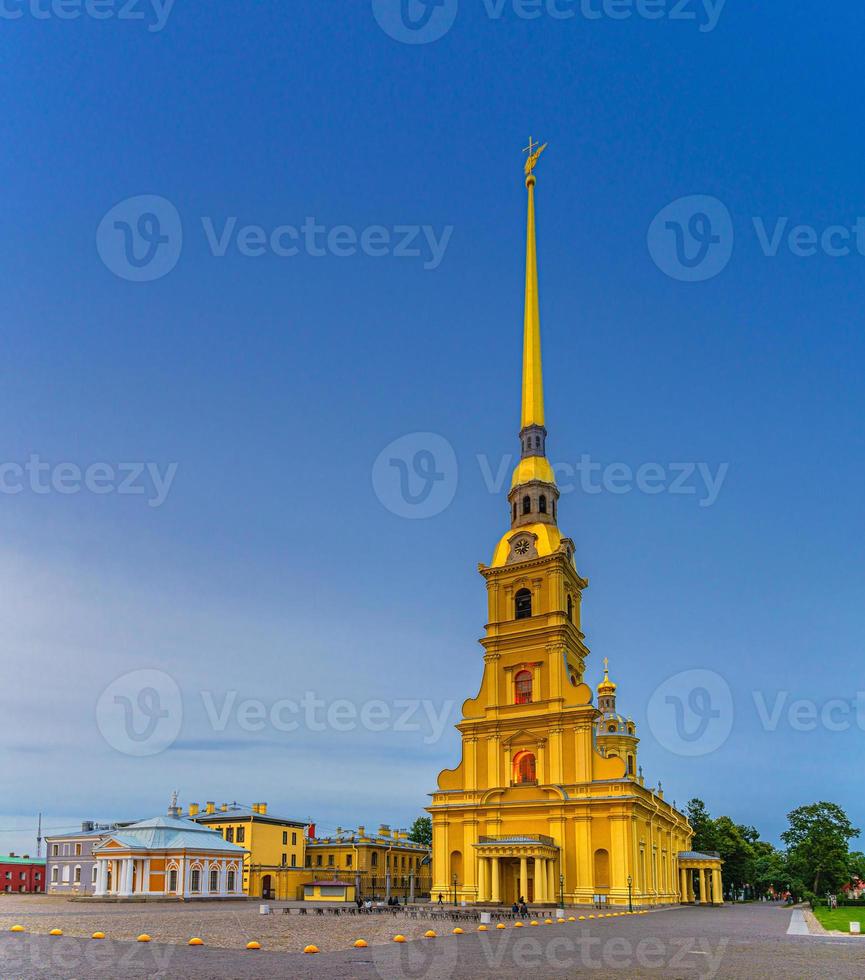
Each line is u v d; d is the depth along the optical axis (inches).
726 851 5615.2
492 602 3745.1
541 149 4520.2
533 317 4288.9
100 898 3636.8
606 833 3174.2
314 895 3786.9
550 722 3420.3
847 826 5083.7
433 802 3592.5
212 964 1149.1
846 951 1505.9
